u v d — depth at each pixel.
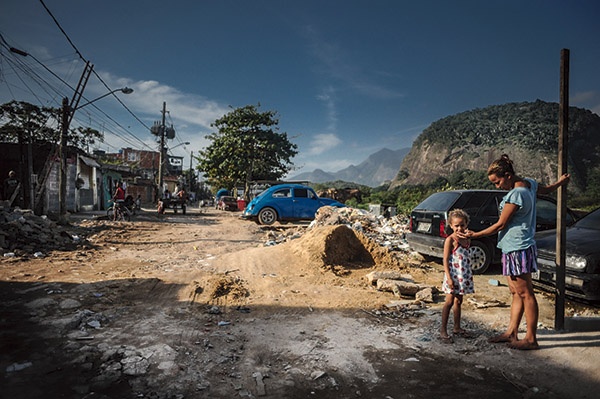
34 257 7.53
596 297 4.58
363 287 5.95
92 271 6.54
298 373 3.04
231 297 5.18
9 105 23.30
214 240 11.60
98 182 26.61
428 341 3.75
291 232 12.91
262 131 36.75
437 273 7.19
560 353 3.33
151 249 9.54
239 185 37.91
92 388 2.71
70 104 13.83
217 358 3.28
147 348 3.42
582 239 5.14
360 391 2.78
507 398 2.68
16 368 2.96
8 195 15.59
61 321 3.95
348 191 39.00
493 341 3.68
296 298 5.23
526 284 3.48
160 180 33.69
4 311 4.30
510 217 3.50
